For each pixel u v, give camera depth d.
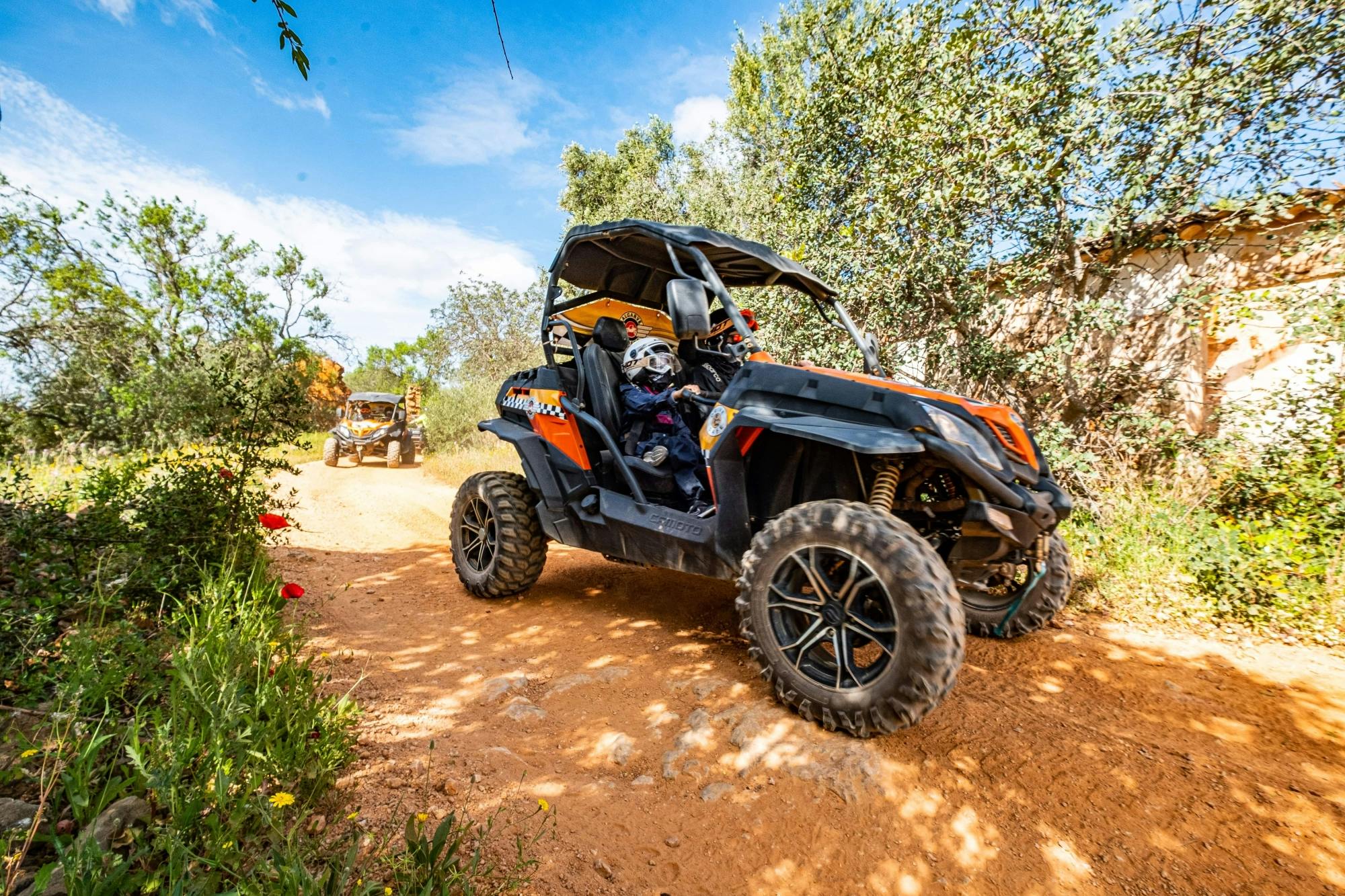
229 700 2.05
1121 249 6.16
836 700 2.53
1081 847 2.02
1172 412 6.46
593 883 1.85
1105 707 2.92
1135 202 5.74
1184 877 1.90
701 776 2.36
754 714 2.70
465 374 24.22
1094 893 1.85
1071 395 6.23
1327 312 5.19
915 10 6.66
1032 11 5.78
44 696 2.38
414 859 1.68
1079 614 4.12
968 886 1.88
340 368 31.69
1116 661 3.42
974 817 2.14
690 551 3.44
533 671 3.29
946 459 2.66
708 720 2.70
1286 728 2.76
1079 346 6.46
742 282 4.69
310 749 2.17
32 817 1.78
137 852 1.57
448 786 2.21
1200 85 5.34
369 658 3.36
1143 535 4.76
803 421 2.86
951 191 5.84
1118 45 5.60
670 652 3.47
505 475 4.46
